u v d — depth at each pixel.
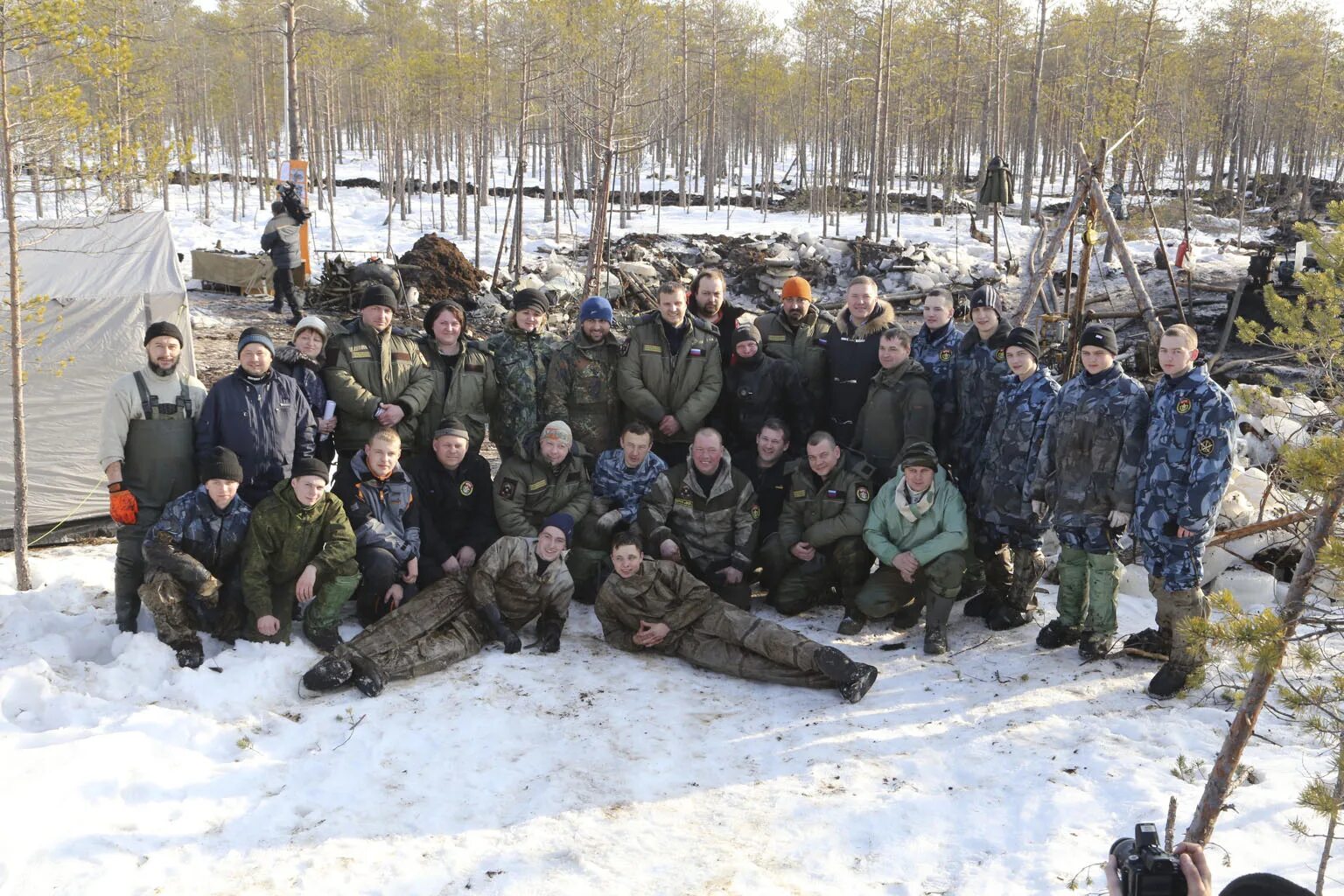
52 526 7.45
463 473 5.80
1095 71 30.94
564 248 25.62
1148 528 4.90
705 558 5.80
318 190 34.97
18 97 6.16
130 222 8.26
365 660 4.85
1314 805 2.96
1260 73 44.88
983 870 3.57
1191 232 28.78
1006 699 4.88
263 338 5.27
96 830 3.64
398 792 4.03
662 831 3.80
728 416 6.42
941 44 37.53
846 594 5.94
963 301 19.33
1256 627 2.97
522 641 5.48
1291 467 3.03
